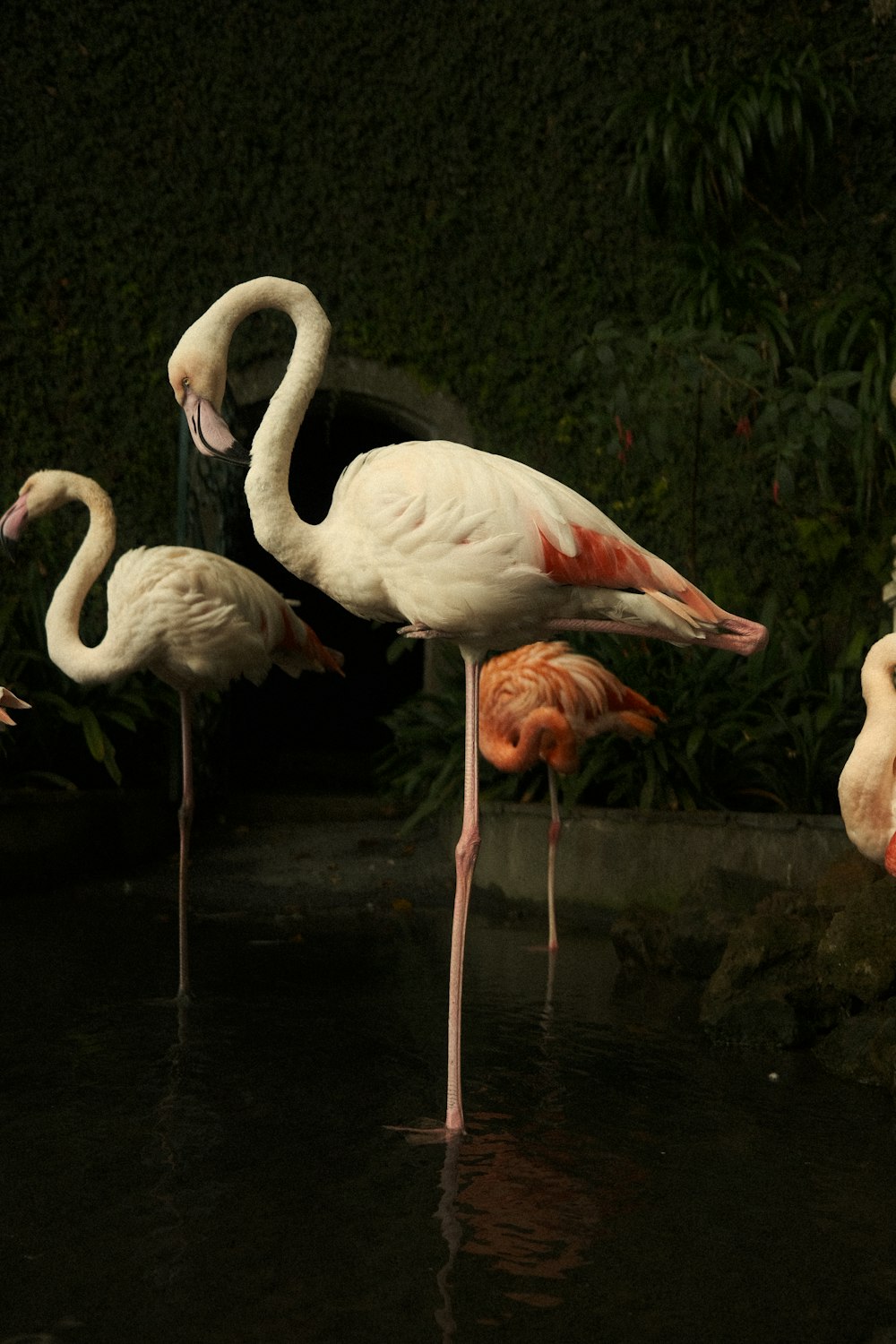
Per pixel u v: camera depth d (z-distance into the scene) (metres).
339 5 9.02
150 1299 2.12
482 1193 2.62
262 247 9.12
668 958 4.95
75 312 9.11
